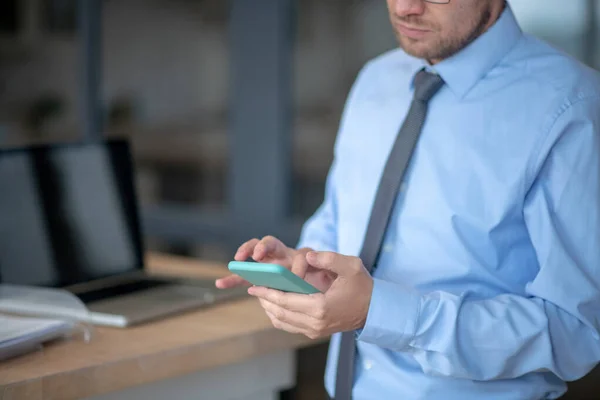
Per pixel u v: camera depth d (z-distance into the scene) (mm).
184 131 3150
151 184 3268
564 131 1316
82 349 1401
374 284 1237
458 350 1254
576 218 1282
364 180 1529
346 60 2746
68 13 3355
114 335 1483
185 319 1596
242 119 2971
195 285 1812
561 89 1343
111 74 3295
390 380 1402
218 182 3102
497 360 1268
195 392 1503
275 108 2889
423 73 1473
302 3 2811
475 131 1381
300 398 1902
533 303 1275
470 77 1404
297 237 2873
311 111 2836
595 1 2271
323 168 2832
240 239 3027
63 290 1625
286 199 2912
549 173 1314
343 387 1457
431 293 1291
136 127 3270
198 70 3080
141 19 3191
